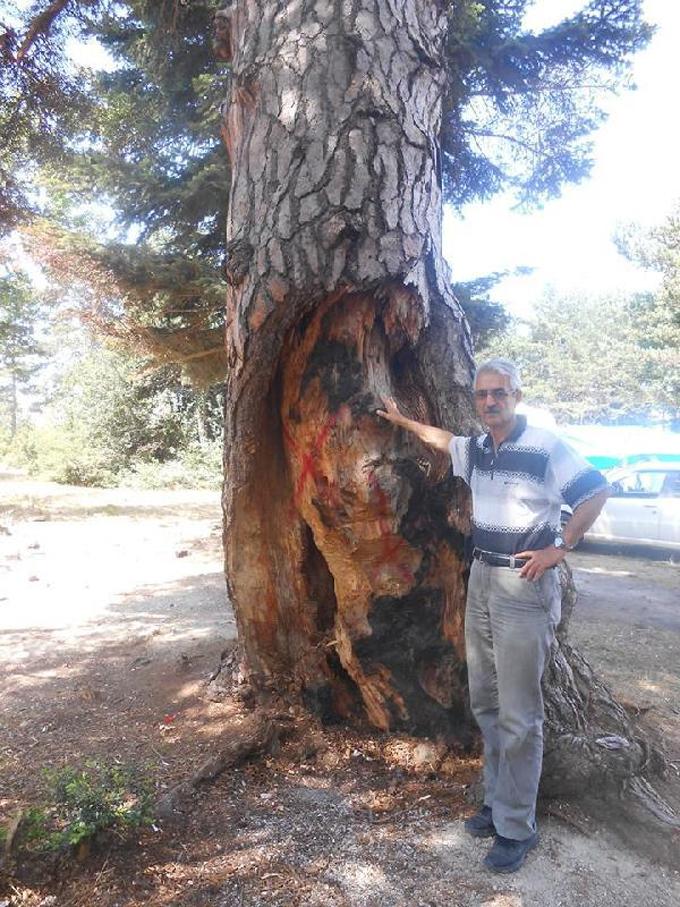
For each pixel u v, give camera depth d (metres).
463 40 7.38
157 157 9.20
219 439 21.72
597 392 47.38
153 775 3.26
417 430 3.11
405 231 3.10
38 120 7.61
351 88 3.13
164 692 4.39
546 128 8.75
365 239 3.02
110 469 20.61
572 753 3.00
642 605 7.61
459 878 2.64
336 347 3.27
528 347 51.50
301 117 3.13
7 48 6.75
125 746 3.62
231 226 3.33
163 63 8.56
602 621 6.82
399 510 3.27
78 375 21.66
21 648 5.46
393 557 3.38
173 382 18.91
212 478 20.06
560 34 7.75
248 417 3.45
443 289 3.44
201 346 9.32
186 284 8.39
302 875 2.64
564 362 49.41
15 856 2.59
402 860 2.74
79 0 6.65
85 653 5.33
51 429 22.84
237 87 3.42
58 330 19.78
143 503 16.23
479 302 9.06
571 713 3.13
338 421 3.24
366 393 3.24
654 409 43.56
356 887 2.58
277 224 3.06
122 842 2.74
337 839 2.87
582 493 2.63
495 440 2.87
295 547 3.73
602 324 55.56
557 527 2.79
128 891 2.52
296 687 3.88
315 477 3.34
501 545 2.77
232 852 2.77
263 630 3.93
